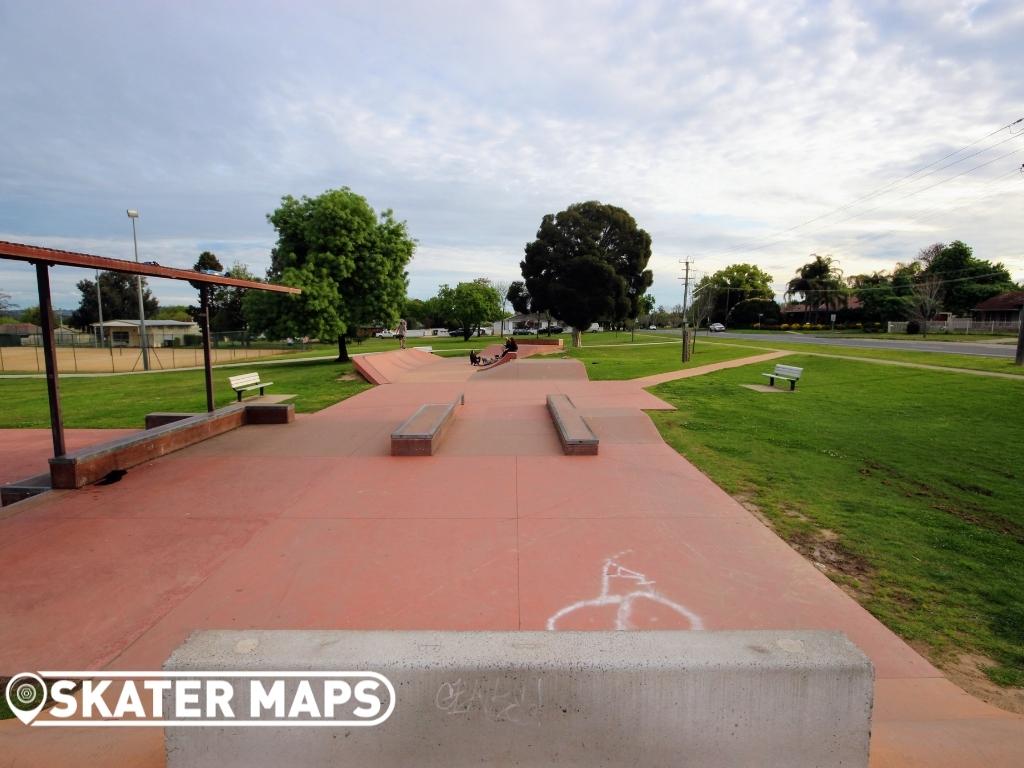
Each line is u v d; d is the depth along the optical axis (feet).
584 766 6.85
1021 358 61.67
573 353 98.94
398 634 7.28
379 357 69.56
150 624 12.89
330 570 15.47
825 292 234.99
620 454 27.53
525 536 17.72
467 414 37.81
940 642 12.31
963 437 32.50
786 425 35.47
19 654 11.82
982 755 7.98
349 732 6.83
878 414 39.37
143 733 8.98
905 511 20.45
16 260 19.33
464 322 172.86
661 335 200.34
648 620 12.85
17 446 33.35
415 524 18.78
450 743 6.84
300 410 41.04
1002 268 190.60
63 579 15.08
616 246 139.95
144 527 18.70
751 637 7.26
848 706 6.81
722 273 281.95
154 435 27.14
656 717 6.77
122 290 241.76
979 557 16.70
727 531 18.16
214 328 207.21
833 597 14.07
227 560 16.16
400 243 91.09
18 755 8.23
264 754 6.91
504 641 7.14
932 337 144.66
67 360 124.16
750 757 6.84
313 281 81.92
